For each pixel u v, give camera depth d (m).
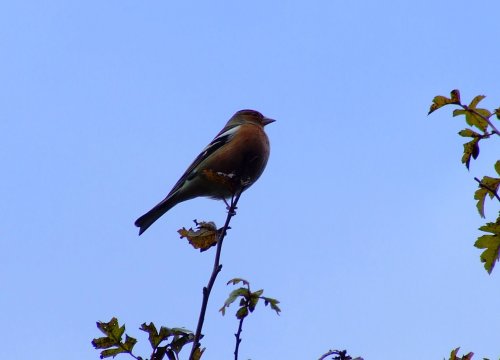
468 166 6.46
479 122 6.43
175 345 6.38
